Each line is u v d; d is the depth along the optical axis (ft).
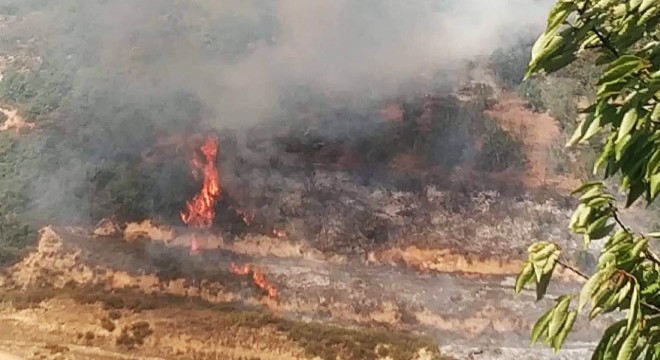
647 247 2.48
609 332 2.51
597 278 2.38
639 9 2.39
